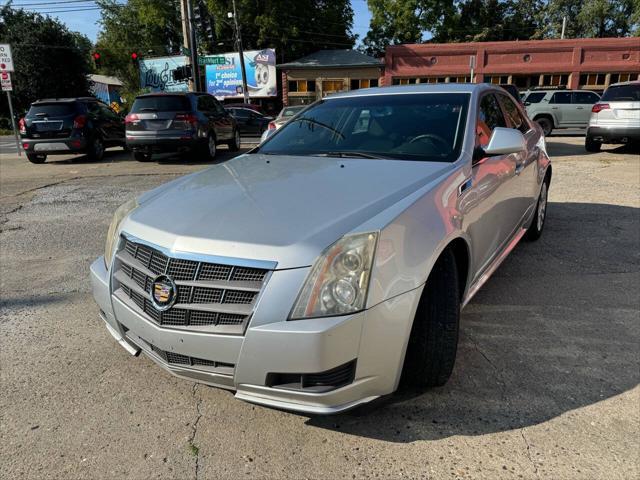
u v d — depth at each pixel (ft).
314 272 6.49
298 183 8.67
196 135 38.19
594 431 7.43
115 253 8.24
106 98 175.42
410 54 96.22
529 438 7.33
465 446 7.22
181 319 7.06
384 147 10.57
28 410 8.25
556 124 54.03
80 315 11.84
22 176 34.45
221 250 6.81
